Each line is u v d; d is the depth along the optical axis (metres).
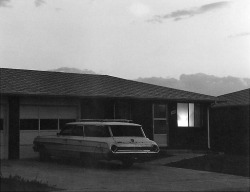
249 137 25.27
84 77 25.23
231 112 26.52
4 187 11.94
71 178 14.20
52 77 23.64
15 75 22.45
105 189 12.43
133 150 16.25
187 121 24.67
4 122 19.09
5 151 19.12
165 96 22.95
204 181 14.44
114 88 23.00
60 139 17.75
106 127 16.62
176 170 16.86
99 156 16.20
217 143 27.12
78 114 21.06
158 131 23.77
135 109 22.77
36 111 19.98
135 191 12.28
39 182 12.99
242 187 13.48
